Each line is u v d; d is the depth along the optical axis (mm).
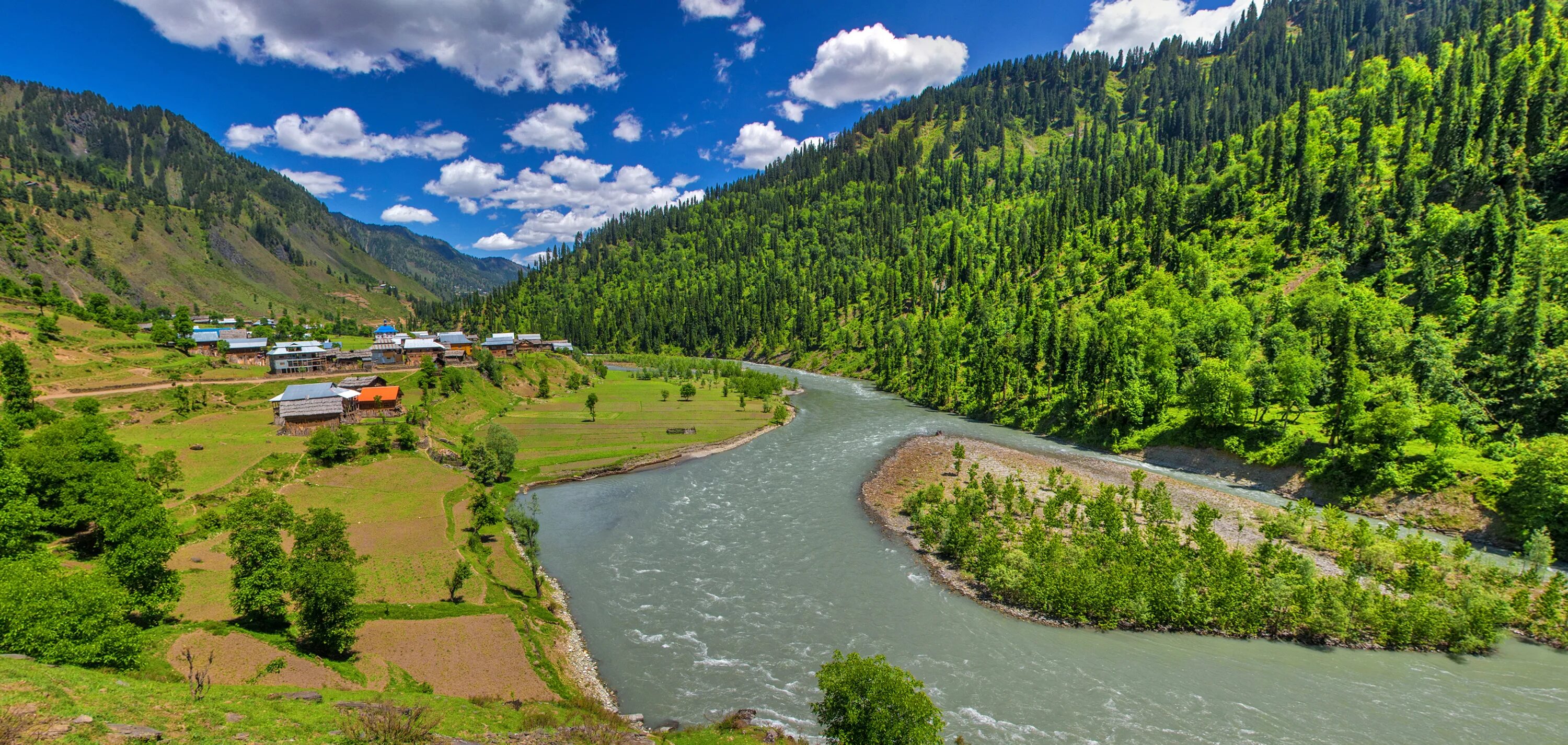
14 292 144125
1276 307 122312
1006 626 51000
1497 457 70312
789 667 45688
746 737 36781
